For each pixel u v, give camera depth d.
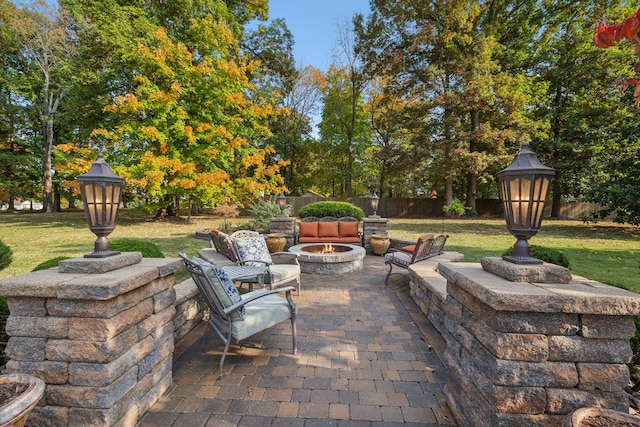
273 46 19.75
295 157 25.06
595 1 13.82
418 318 3.46
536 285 1.46
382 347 2.77
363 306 3.87
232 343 2.85
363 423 1.82
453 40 15.37
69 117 13.98
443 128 16.22
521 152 1.64
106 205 1.83
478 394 1.55
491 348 1.42
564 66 14.73
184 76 11.48
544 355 1.36
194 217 16.47
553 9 14.98
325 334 3.04
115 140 11.08
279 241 6.80
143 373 1.88
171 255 6.60
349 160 22.47
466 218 17.70
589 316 1.36
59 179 18.86
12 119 17.66
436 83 15.85
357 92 21.89
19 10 14.63
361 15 18.61
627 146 12.29
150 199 13.52
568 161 14.77
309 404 1.99
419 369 2.41
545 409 1.36
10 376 1.46
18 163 17.44
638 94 1.42
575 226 12.87
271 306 2.61
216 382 2.23
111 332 1.57
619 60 13.08
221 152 12.34
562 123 15.21
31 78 17.20
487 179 17.86
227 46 12.62
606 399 1.34
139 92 10.70
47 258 6.21
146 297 1.90
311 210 9.10
